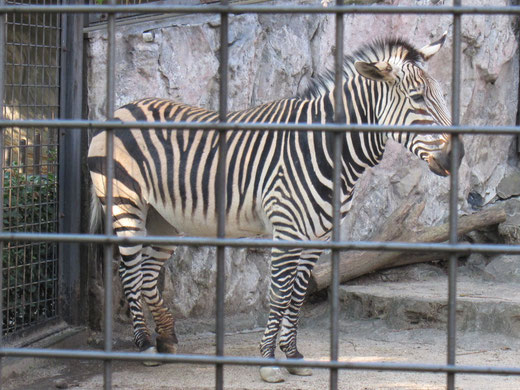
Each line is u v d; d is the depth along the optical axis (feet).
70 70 24.99
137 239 9.54
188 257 27.94
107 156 9.61
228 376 22.16
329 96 21.85
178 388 20.85
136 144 22.68
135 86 27.07
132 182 22.72
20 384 21.22
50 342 23.39
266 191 21.57
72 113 25.11
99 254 26.45
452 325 9.34
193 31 28.07
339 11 9.26
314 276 28.66
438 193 34.01
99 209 24.14
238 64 28.73
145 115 22.91
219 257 9.57
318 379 21.93
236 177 21.89
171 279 27.53
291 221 21.26
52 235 9.57
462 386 21.08
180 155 22.26
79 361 23.95
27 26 24.89
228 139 22.24
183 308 27.94
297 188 21.24
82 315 26.17
